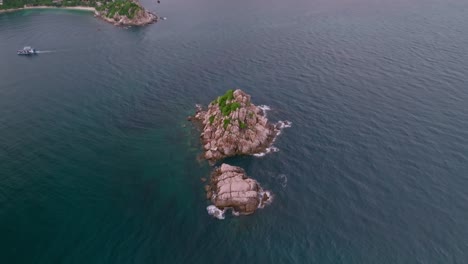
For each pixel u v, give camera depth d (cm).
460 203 7744
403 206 7725
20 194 8275
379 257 6706
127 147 9938
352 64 14212
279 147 9669
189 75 13900
